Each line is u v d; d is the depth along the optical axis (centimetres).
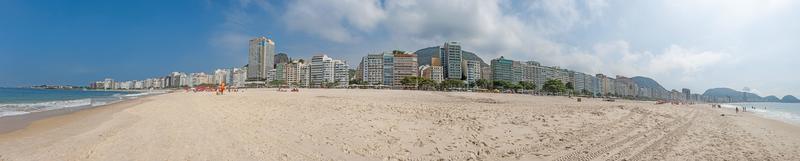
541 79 16738
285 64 16525
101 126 1127
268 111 1561
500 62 15238
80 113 1733
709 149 930
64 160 675
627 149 889
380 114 1464
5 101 3497
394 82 14050
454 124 1201
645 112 2092
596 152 846
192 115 1395
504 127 1173
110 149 754
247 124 1124
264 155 721
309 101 2430
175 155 705
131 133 945
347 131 1011
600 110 2069
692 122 1709
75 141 849
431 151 804
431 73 15038
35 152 741
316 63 15688
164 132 956
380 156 748
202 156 701
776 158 862
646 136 1101
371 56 14200
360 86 11831
